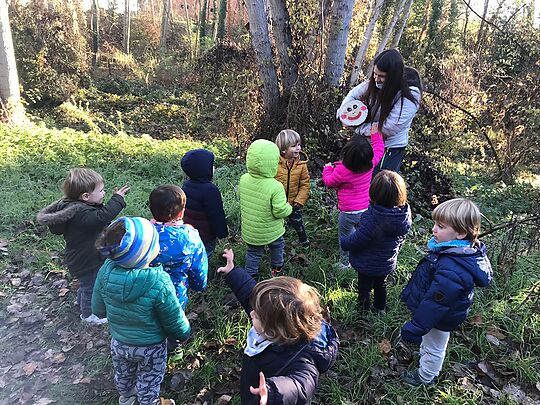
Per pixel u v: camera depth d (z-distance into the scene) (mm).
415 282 2965
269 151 3678
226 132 8953
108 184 6250
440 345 2947
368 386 3117
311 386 2072
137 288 2420
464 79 9812
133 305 2459
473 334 3580
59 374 3275
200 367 3258
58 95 14906
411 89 4109
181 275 2875
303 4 6957
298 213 4582
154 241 2453
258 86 7543
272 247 4066
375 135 4254
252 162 3711
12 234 4941
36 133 8258
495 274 4301
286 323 2000
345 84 7590
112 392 3121
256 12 6883
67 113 13562
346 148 3887
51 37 15508
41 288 4195
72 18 16953
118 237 2344
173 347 3225
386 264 3439
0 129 8531
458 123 8242
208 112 12430
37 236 4914
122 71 22203
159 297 2477
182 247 2822
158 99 18422
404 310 3814
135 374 2803
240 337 3473
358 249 3416
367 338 3531
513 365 3279
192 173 3645
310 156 6797
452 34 18141
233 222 5246
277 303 2004
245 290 2744
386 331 3590
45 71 14805
